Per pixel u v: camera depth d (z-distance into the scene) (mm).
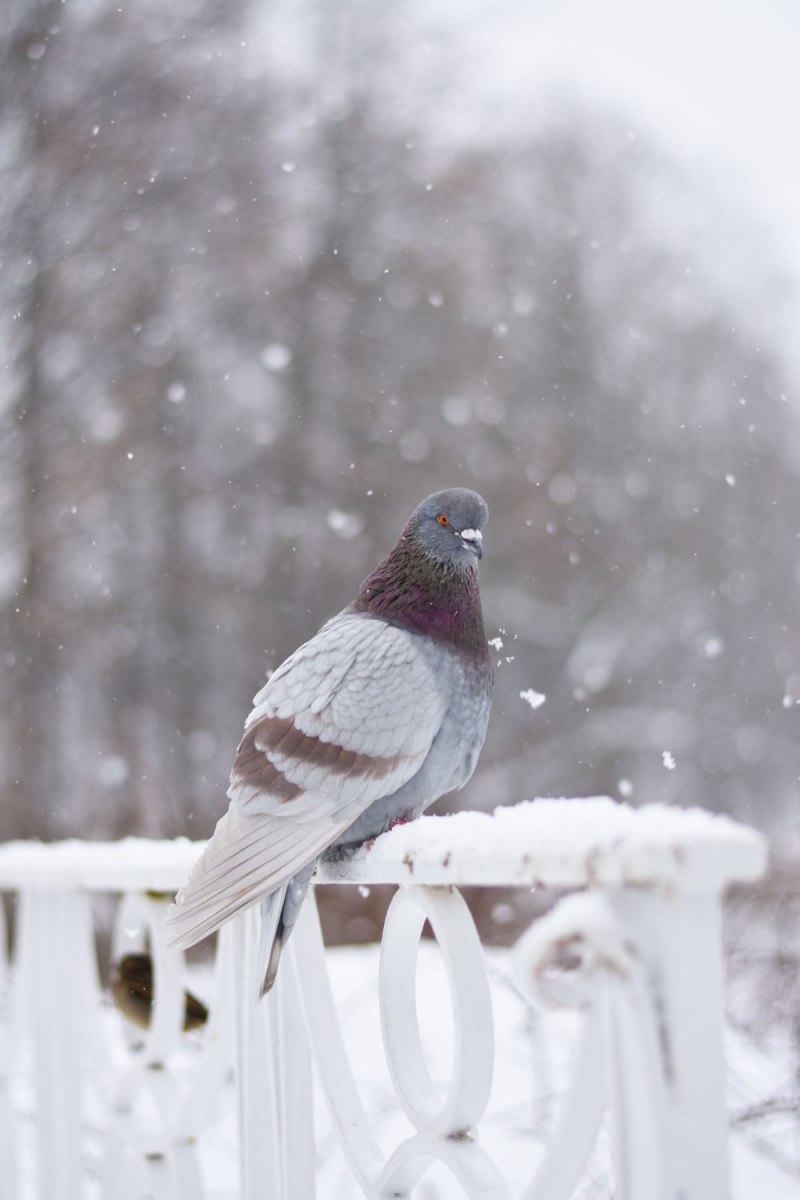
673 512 22047
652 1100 1441
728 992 5480
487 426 19891
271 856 2695
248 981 2818
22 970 4191
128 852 3301
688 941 1450
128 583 15828
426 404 19141
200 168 16922
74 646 14883
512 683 20078
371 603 3488
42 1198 3840
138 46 15750
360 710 3070
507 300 20531
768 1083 5016
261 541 17531
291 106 18609
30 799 14008
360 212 19188
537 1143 4645
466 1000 1955
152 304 16094
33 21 14961
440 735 3266
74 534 15109
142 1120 3447
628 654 21328
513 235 20719
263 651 16859
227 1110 5676
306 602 17500
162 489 16359
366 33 19469
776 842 5773
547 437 20609
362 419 18594
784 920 5422
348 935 12180
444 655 3311
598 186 22734
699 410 22781
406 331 19375
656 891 1486
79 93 15297
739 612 22328
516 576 20594
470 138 20250
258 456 17781
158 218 16266
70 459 14977
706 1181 1409
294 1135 2637
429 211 19531
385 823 3213
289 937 2723
